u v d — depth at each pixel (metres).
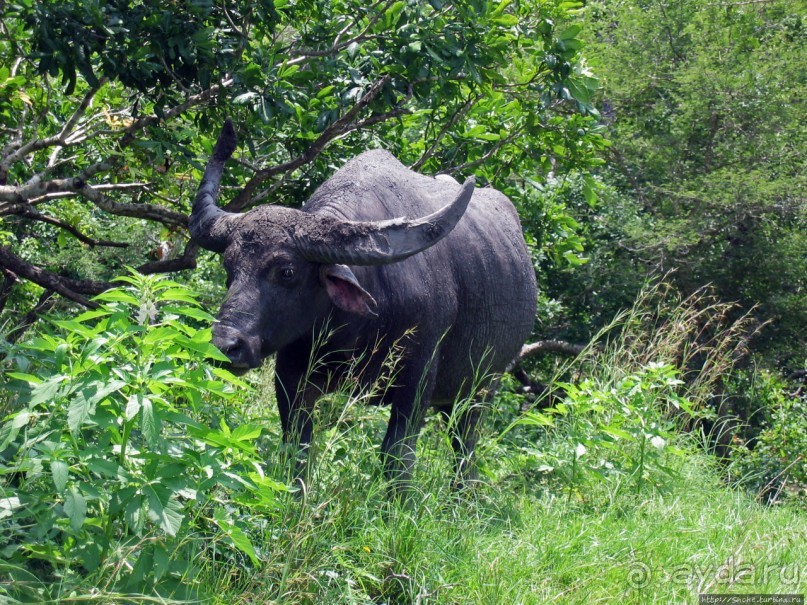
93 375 6.44
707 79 27.62
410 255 9.01
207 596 6.89
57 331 11.51
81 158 13.74
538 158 15.85
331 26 13.16
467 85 14.12
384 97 12.54
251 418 9.74
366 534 8.52
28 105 12.75
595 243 26.56
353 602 7.60
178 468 6.52
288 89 12.07
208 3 10.80
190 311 7.08
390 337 10.03
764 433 17.58
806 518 13.20
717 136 29.19
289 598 7.32
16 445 7.10
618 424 12.40
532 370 27.08
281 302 9.02
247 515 7.78
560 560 9.35
